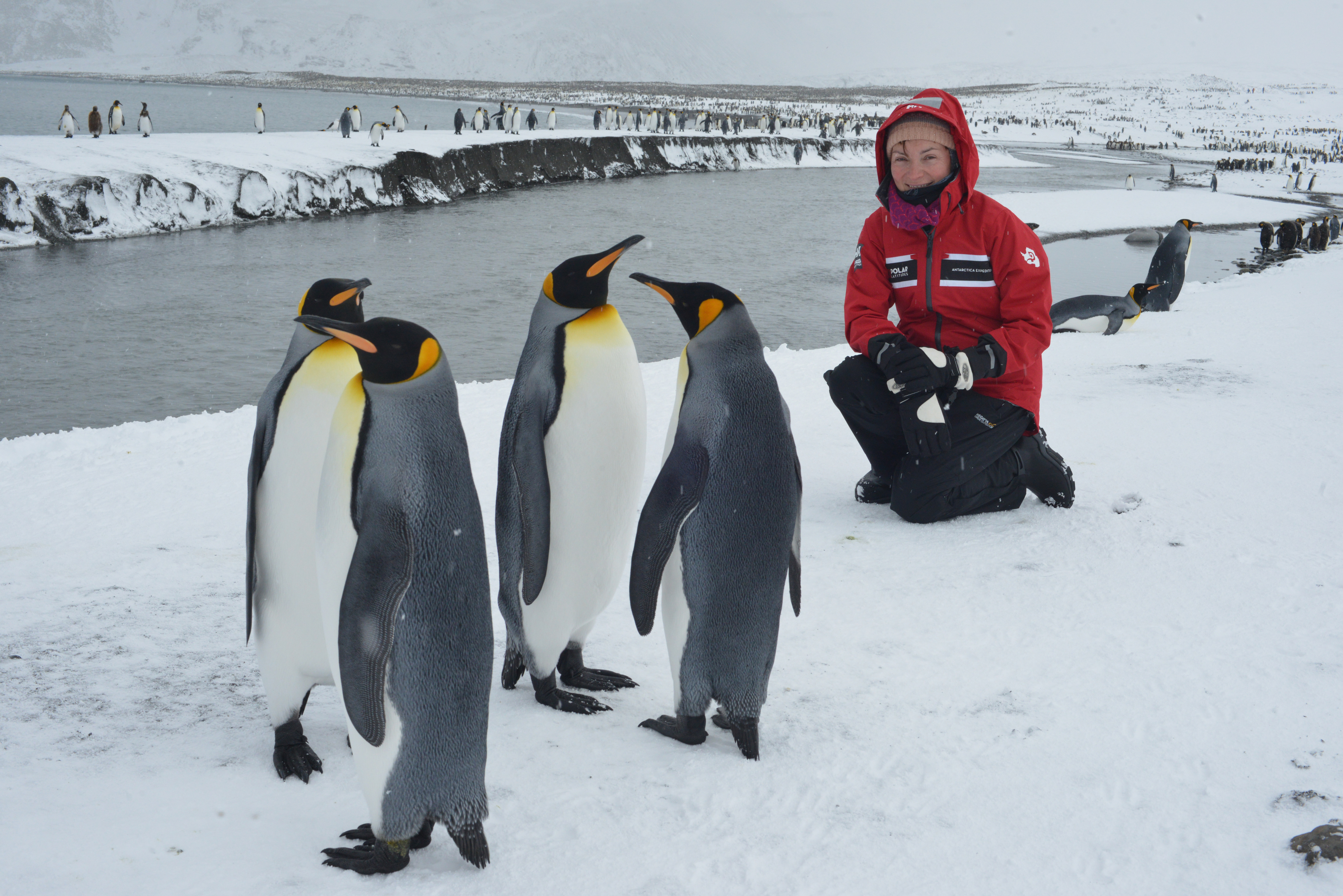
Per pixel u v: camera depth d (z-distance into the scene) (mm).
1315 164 62938
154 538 4512
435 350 1850
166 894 1851
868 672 2904
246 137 34844
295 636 2271
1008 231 4148
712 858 2004
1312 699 2662
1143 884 1916
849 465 5570
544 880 1926
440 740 1862
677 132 58656
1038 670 2912
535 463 2516
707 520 2289
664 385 7754
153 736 2521
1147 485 4848
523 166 40344
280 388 2207
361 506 1822
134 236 23984
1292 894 1862
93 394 12062
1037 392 4441
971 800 2219
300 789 2275
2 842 2000
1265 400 6688
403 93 132250
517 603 2664
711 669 2357
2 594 3619
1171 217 30812
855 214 32594
